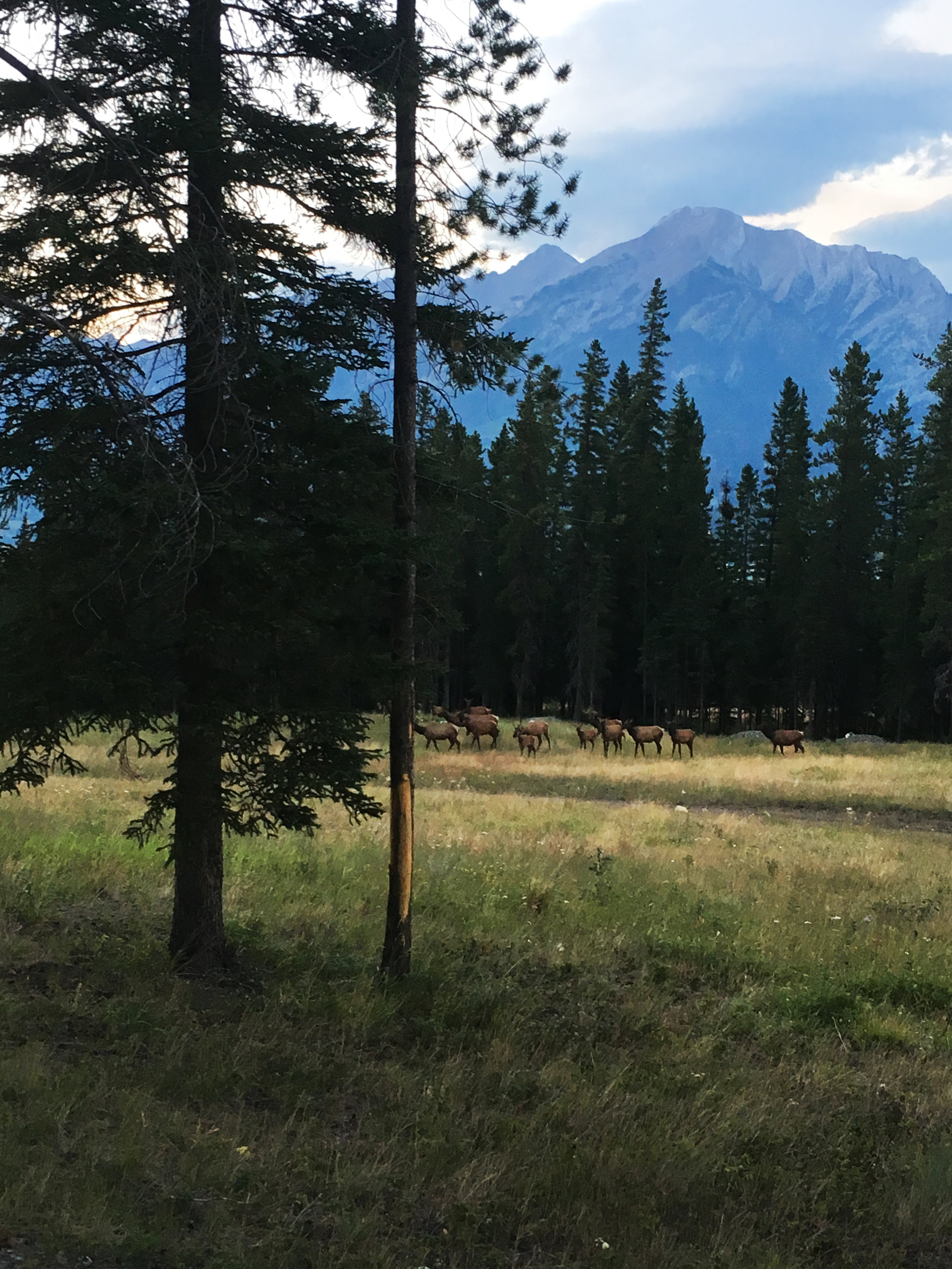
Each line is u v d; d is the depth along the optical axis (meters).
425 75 9.58
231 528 8.73
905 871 18.75
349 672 9.48
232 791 9.91
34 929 10.75
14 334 8.30
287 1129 6.72
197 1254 5.11
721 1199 6.57
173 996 8.92
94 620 8.59
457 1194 6.16
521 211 9.73
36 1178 5.47
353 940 12.02
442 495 10.84
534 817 23.95
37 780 9.03
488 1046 8.92
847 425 69.56
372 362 9.84
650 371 70.69
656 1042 9.34
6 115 8.45
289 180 9.63
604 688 76.75
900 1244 6.26
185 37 9.14
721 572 77.38
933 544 56.56
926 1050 9.64
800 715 79.31
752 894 16.02
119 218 8.66
